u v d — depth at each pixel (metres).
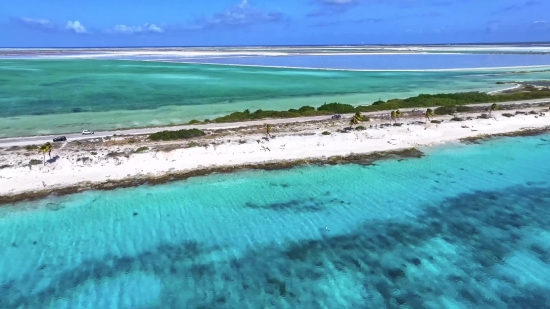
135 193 31.55
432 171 36.03
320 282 21.56
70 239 25.47
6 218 27.67
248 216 28.36
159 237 25.80
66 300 20.34
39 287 21.25
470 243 24.86
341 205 29.94
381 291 20.77
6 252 24.05
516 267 22.47
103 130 47.97
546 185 33.12
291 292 20.81
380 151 40.50
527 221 27.39
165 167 35.59
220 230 26.61
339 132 44.84
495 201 30.38
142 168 35.22
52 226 26.89
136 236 25.89
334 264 23.05
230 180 33.94
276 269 22.67
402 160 38.47
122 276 22.12
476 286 21.00
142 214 28.56
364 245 24.88
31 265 22.97
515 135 45.62
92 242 25.19
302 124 48.62
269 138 42.44
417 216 28.27
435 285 21.14
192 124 49.62
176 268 22.78
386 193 31.80
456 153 40.38
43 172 33.69
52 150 38.34
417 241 25.19
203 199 30.78
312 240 25.47
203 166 36.12
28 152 37.81
